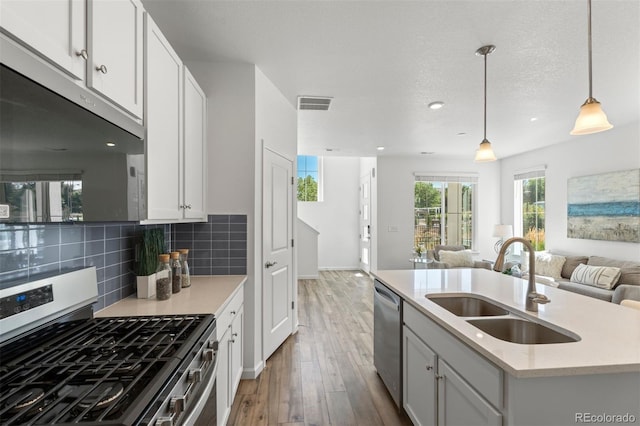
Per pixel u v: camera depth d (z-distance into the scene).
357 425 1.97
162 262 1.79
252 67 2.54
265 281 2.74
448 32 2.09
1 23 0.70
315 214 8.26
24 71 0.74
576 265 4.60
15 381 0.89
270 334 2.86
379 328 2.49
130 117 1.30
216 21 1.99
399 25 2.02
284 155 3.14
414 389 1.85
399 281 2.35
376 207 6.50
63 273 1.27
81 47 0.98
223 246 2.51
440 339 1.53
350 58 2.44
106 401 0.78
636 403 1.04
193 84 2.11
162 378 0.90
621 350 1.12
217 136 2.51
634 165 4.07
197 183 2.21
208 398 1.32
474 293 1.99
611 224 4.30
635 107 3.48
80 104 0.93
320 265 8.25
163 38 1.58
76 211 0.92
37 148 0.79
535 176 5.75
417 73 2.68
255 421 2.00
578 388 1.03
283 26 2.04
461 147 5.55
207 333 1.37
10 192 0.72
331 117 3.83
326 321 3.97
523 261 5.77
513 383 1.02
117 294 1.74
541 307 1.68
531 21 1.97
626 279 3.82
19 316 1.06
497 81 2.83
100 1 1.07
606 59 2.42
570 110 3.59
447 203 6.67
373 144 5.33
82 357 1.04
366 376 2.58
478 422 1.21
